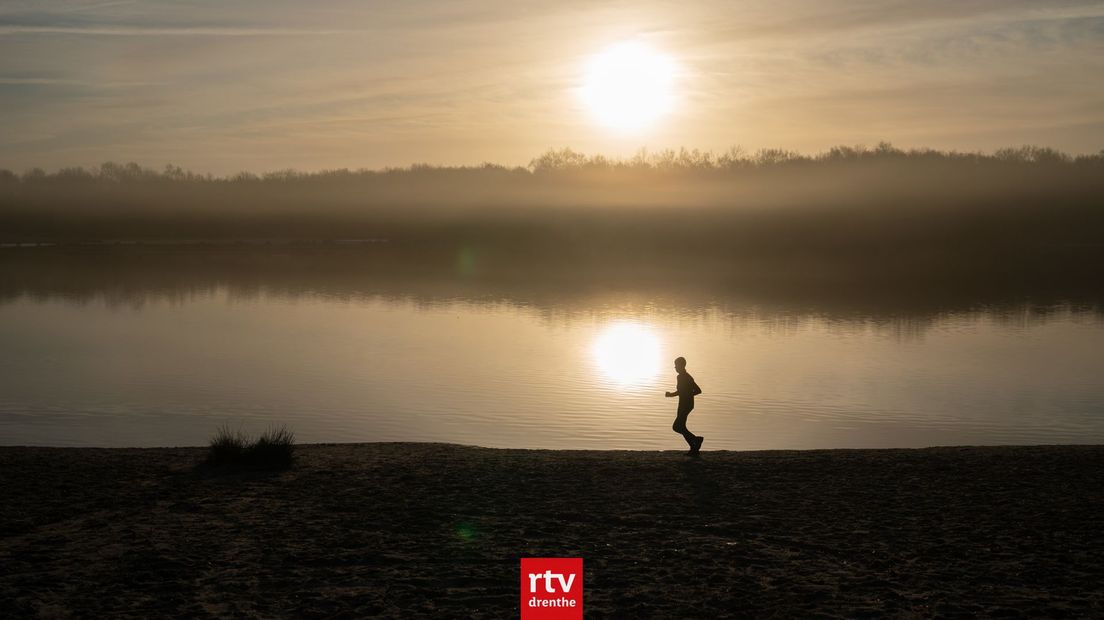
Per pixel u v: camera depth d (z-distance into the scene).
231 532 10.16
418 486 12.71
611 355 42.06
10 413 27.41
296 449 16.14
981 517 10.86
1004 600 7.86
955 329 52.97
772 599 7.96
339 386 33.16
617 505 11.62
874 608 7.68
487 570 8.84
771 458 15.09
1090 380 34.53
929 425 26.16
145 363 39.16
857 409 28.56
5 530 10.12
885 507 11.45
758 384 33.53
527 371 36.88
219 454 14.19
